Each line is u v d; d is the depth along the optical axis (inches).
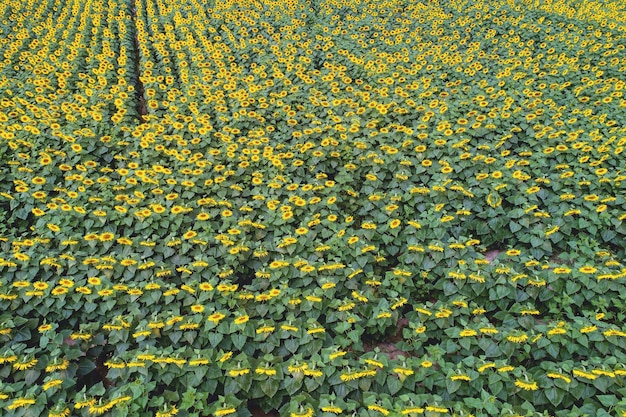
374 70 388.8
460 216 239.1
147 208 239.5
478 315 187.5
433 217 225.8
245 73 407.2
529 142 289.3
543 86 354.6
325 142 285.4
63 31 515.8
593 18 499.5
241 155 281.0
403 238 227.0
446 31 489.7
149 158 290.8
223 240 214.1
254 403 165.3
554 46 439.8
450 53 434.9
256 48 442.0
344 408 143.9
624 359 157.0
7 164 288.7
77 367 163.6
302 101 348.5
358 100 350.6
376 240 224.4
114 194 262.8
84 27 520.4
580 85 370.6
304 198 248.2
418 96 343.6
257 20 515.8
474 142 292.2
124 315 188.2
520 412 144.9
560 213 234.4
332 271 198.1
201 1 593.9
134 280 202.2
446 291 195.6
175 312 177.0
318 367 156.8
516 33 473.1
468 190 246.8
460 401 150.6
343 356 166.1
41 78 385.4
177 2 602.5
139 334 165.9
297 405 144.9
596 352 165.3
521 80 370.9
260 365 156.6
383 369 156.3
